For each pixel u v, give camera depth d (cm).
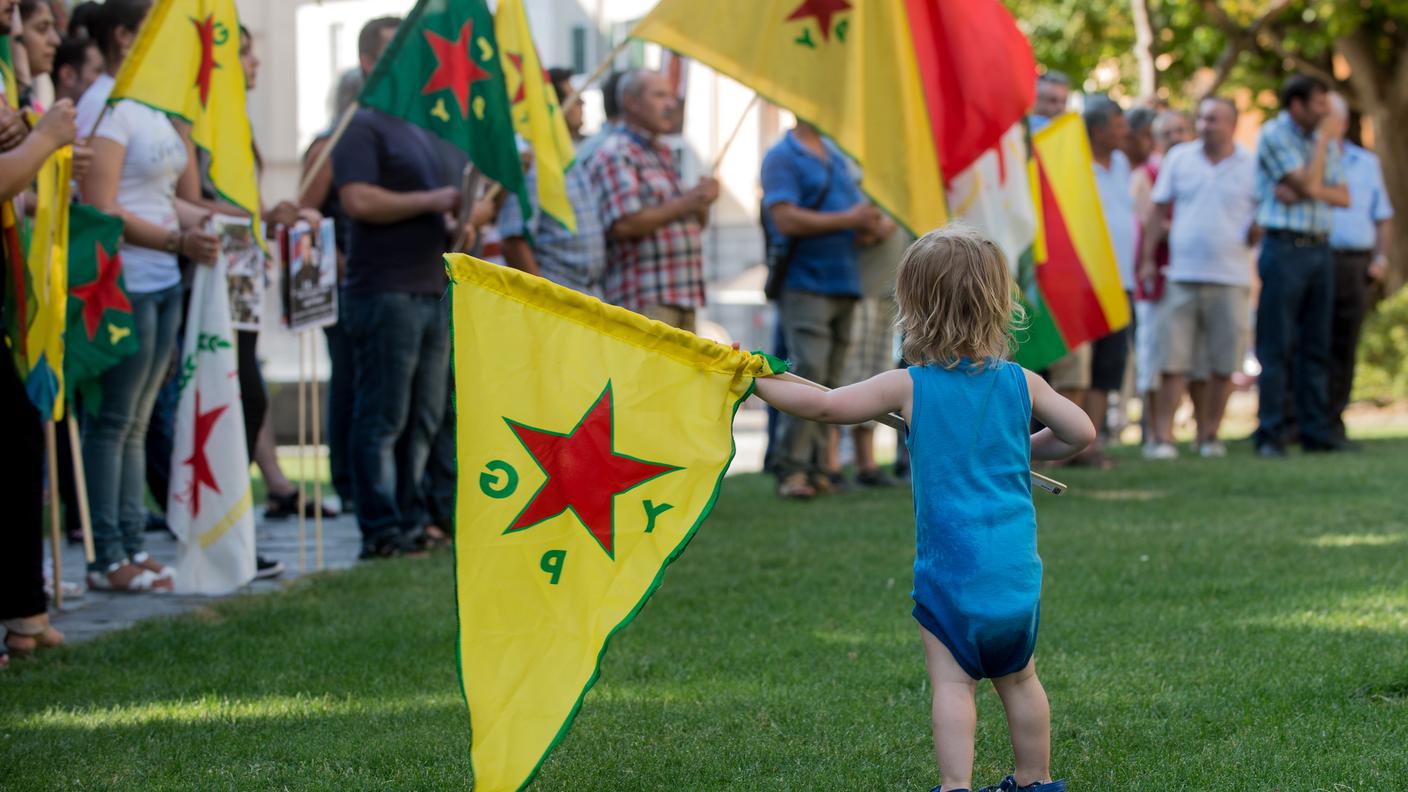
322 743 423
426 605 621
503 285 356
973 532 345
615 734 429
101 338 616
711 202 880
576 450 353
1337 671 475
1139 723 427
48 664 523
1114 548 729
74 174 590
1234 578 642
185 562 633
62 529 925
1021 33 782
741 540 788
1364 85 2158
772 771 395
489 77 723
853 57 745
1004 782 364
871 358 1013
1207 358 1213
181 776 395
